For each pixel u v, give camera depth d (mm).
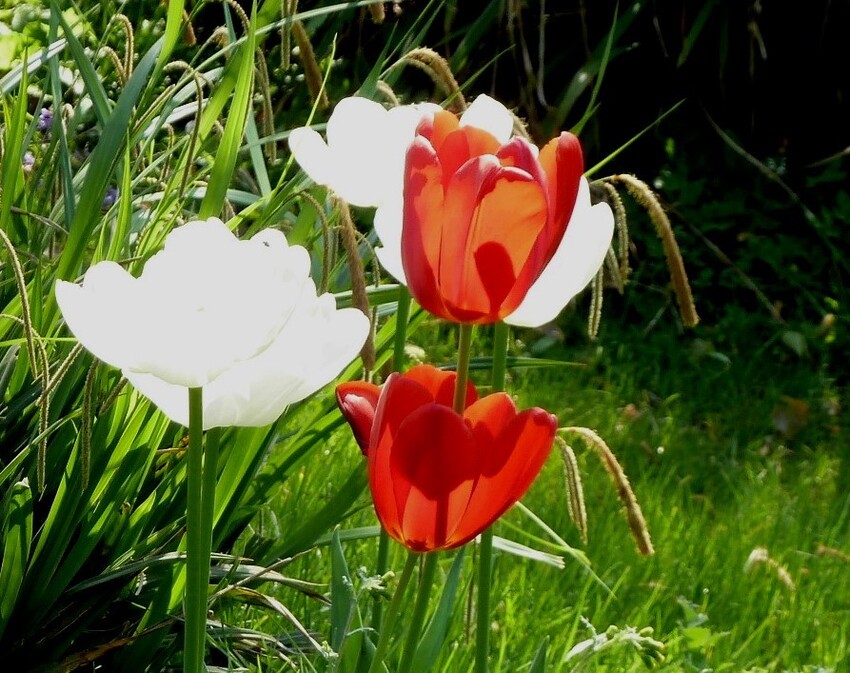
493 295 1117
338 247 1676
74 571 1432
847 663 2109
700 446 3246
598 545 2383
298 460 1676
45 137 2213
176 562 1460
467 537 1131
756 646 2107
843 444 3488
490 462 1113
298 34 1532
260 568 1504
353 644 1319
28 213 1508
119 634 1510
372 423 1146
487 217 1107
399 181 1301
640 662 1722
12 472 1400
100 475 1427
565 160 1128
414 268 1122
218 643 1476
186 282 1106
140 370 1105
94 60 1725
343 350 1151
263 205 1692
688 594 2297
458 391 1142
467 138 1145
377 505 1129
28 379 1490
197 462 1134
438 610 1332
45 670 1427
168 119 1810
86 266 1627
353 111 1292
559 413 3246
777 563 2428
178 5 1408
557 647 1752
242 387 1133
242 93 1423
